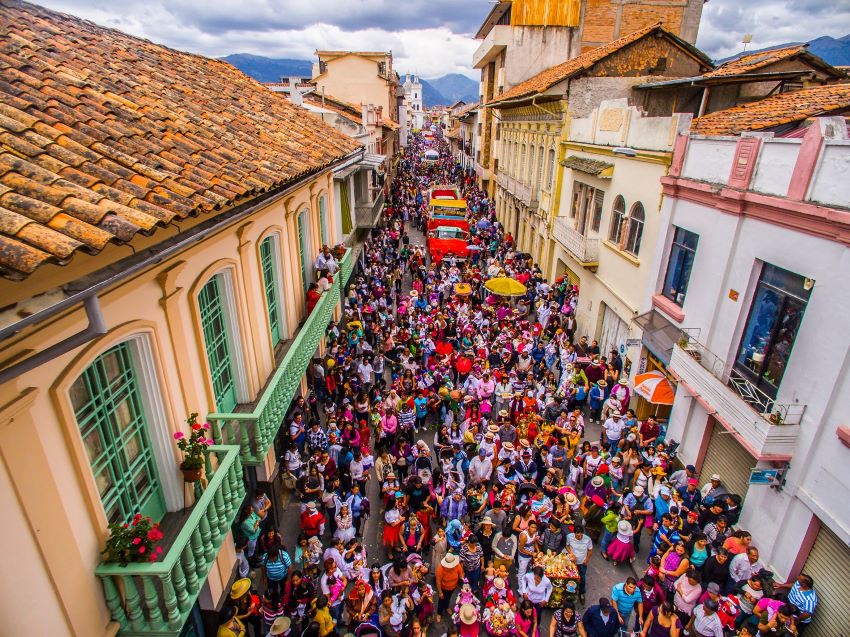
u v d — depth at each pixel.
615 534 9.95
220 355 8.48
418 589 8.30
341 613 8.63
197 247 6.79
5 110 4.88
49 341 4.06
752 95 17.86
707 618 7.52
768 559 8.88
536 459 11.15
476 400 13.05
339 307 17.44
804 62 14.97
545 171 24.14
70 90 6.30
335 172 16.14
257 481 10.12
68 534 4.45
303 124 13.65
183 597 5.21
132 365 5.78
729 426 9.36
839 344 7.55
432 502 10.44
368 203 24.36
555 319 19.22
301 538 8.98
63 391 4.38
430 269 27.03
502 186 34.56
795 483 8.30
